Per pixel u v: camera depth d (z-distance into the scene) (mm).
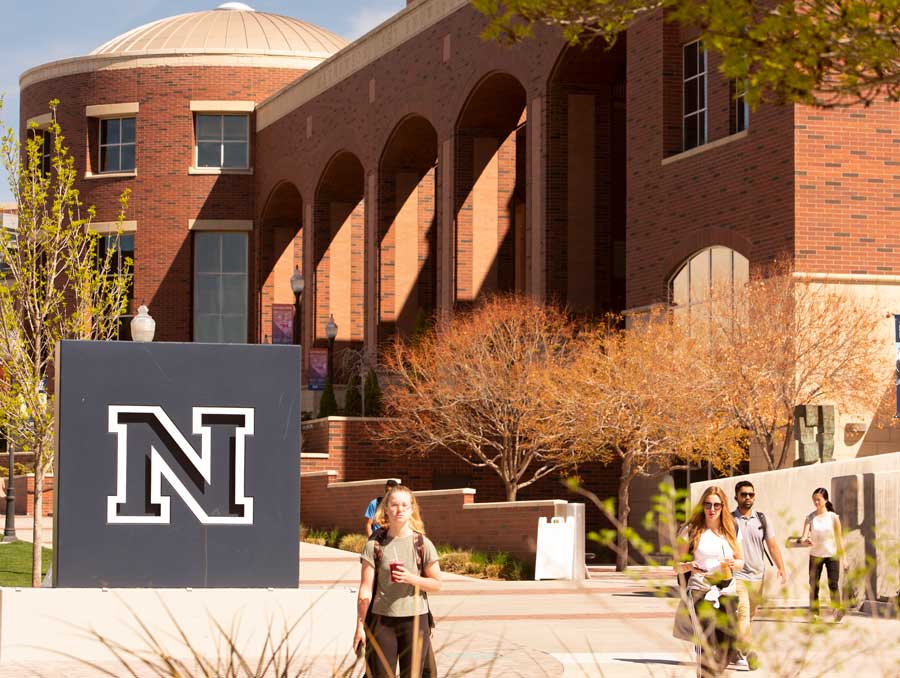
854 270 29625
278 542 14359
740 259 31406
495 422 34375
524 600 21922
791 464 28719
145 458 14227
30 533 36375
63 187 24375
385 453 40562
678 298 33594
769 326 28250
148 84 61281
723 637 10789
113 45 63781
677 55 34219
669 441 29625
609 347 31031
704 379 28531
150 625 13766
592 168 39062
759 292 28719
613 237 42906
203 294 61125
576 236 38938
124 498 14125
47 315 23062
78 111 62344
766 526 13117
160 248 60812
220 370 14406
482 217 43438
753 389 27859
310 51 62500
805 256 29422
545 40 38656
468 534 30844
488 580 27203
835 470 23391
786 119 29828
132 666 13266
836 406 28719
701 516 11438
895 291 29750
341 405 51094
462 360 34812
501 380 33688
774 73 8203
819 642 10508
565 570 27141
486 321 35000
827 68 8367
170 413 14289
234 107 60594
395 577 8867
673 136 34062
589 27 8750
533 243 39344
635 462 30938
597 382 30125
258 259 60281
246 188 60906
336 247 54750
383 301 48188
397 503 9133
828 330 28344
